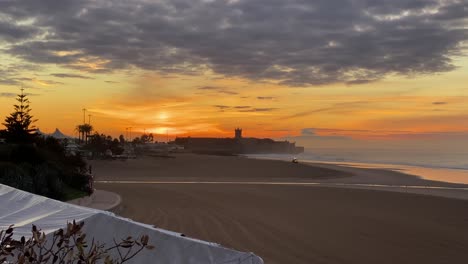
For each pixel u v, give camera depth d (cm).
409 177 5278
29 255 287
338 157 14162
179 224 1638
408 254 1264
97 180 3956
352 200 2517
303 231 1552
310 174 5462
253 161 9212
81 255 296
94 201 2112
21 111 4369
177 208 2048
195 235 1455
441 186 3969
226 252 344
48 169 2241
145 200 2342
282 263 1144
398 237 1485
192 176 4884
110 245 373
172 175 4984
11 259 362
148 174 5059
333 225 1681
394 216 1944
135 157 9231
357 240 1429
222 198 2498
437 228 1662
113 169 5688
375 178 5009
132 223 386
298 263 1148
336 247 1327
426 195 2836
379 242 1408
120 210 1967
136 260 355
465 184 4209
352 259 1201
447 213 2059
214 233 1488
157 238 364
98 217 400
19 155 2378
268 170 6109
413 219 1869
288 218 1820
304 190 3067
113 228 387
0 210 453
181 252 350
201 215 1848
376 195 2789
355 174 5650
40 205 464
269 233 1504
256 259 337
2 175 1938
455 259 1223
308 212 2006
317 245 1347
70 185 2344
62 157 3139
